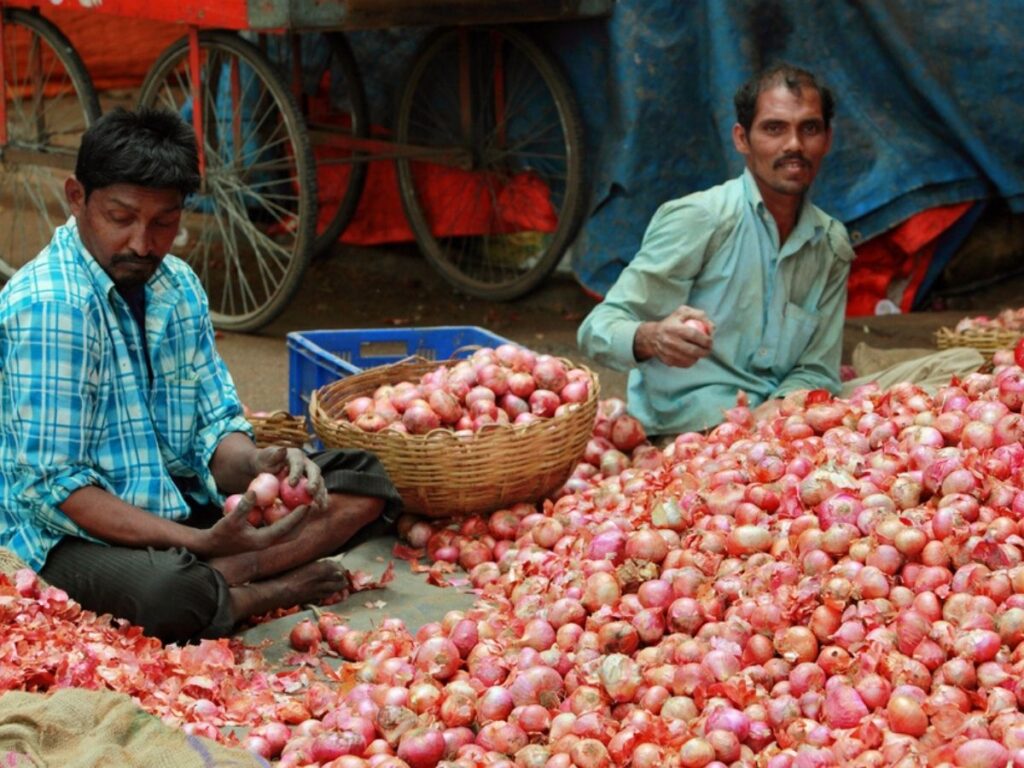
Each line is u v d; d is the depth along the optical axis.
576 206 6.50
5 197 8.28
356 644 3.22
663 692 2.70
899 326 6.36
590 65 6.46
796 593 2.81
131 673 2.86
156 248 3.15
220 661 3.04
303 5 5.76
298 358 4.71
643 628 2.92
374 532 3.59
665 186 6.39
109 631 3.08
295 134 6.08
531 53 6.45
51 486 3.19
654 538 3.13
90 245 3.19
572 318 6.77
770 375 4.37
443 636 3.07
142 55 10.23
